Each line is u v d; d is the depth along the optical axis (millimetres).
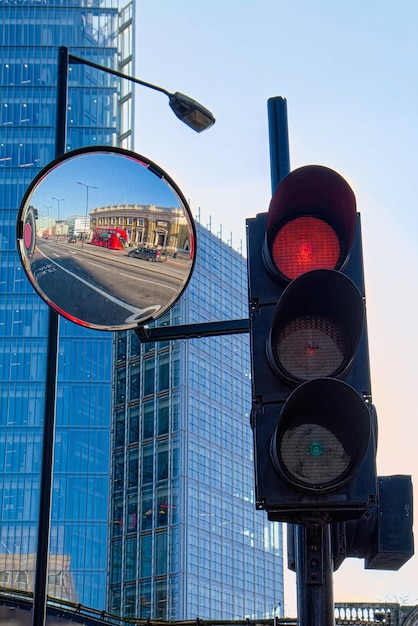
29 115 172375
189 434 157625
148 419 161750
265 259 5309
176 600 144125
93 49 179250
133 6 187625
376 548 5246
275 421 4891
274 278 5273
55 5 180625
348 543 5316
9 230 163125
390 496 5285
